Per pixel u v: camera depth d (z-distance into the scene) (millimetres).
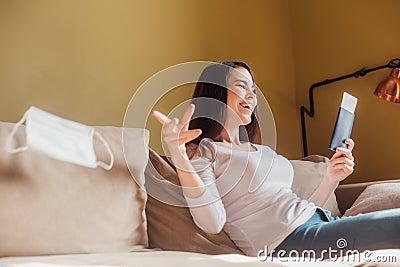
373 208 1854
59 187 1312
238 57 2752
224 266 998
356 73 2744
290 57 3039
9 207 1234
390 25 2715
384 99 2658
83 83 2102
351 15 2850
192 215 1505
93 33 2160
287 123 2926
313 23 2984
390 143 2654
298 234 1492
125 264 1023
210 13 2650
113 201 1396
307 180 2100
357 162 2744
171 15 2467
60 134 1123
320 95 2908
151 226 1550
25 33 1969
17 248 1227
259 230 1531
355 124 2766
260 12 2920
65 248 1286
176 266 997
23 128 1354
